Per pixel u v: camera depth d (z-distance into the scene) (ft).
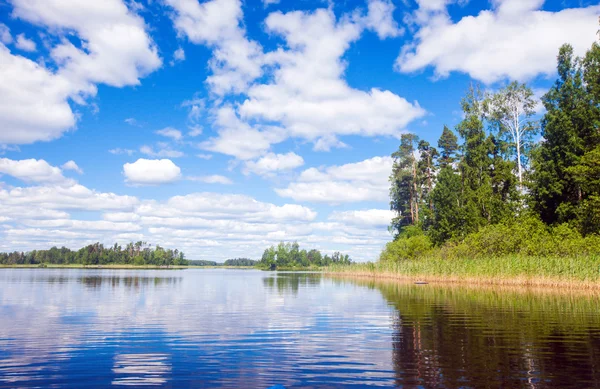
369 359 40.27
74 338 50.80
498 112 219.41
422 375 34.81
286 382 33.42
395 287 138.10
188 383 33.37
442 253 194.80
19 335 52.70
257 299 100.78
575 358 39.73
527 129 215.92
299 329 56.95
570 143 176.35
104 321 64.49
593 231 155.02
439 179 229.04
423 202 271.08
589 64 180.14
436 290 120.78
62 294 114.32
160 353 43.06
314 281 199.11
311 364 38.63
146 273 350.43
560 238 152.15
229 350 44.42
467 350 43.42
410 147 287.28
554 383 32.58
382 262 223.92
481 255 168.14
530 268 126.52
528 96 215.10
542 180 183.11
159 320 65.67
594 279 112.37
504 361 38.88
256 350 44.37
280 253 571.69
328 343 47.67
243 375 35.40
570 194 181.68
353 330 55.83
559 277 120.37
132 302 92.94
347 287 144.46
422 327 57.26
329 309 78.74
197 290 133.18
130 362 39.50
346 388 31.89
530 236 166.40
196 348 45.37
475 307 77.46
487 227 180.34
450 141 268.82
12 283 171.12
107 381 33.91
